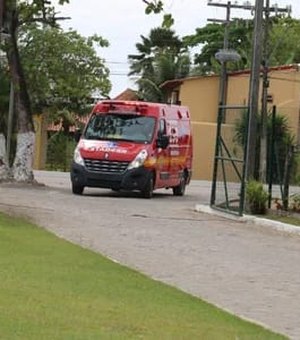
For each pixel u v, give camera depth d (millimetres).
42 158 51281
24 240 13305
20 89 26359
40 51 49188
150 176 24516
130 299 9227
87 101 52438
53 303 8547
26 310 8086
